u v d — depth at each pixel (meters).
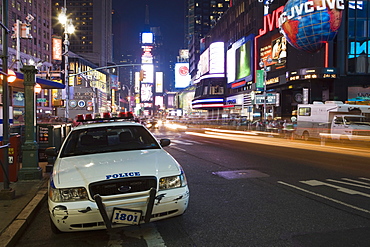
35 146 7.67
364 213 5.10
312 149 15.49
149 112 190.88
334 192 6.51
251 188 6.94
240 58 58.12
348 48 34.78
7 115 6.00
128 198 3.82
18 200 5.84
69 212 3.74
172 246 3.97
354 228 4.43
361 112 21.48
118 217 3.78
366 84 34.75
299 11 34.28
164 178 4.09
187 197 4.24
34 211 5.31
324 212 5.17
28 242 4.24
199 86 82.94
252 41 52.16
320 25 33.31
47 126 9.72
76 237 4.38
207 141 20.86
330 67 34.31
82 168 4.27
